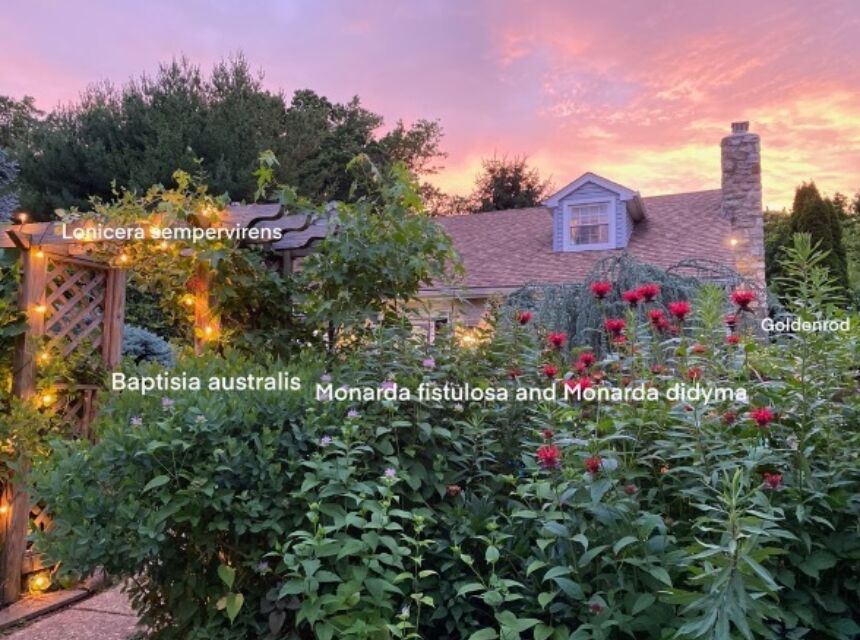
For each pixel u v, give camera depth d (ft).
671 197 38.50
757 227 30.81
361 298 10.84
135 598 7.43
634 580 5.43
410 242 10.86
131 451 6.30
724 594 4.37
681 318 7.41
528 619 5.52
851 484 5.61
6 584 10.65
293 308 12.25
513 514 6.13
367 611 5.77
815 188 43.11
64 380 12.17
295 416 7.00
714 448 5.93
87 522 6.18
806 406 5.92
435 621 6.57
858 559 5.46
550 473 5.87
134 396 7.26
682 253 31.96
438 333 8.98
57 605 10.69
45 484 6.42
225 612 6.69
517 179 69.21
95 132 38.88
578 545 5.77
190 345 12.48
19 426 10.75
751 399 6.34
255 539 6.70
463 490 7.37
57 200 36.88
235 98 42.80
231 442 6.32
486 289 32.65
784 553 4.83
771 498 5.50
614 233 34.50
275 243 13.21
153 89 41.50
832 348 6.09
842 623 5.43
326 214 11.18
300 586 5.66
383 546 6.61
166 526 6.52
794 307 6.51
